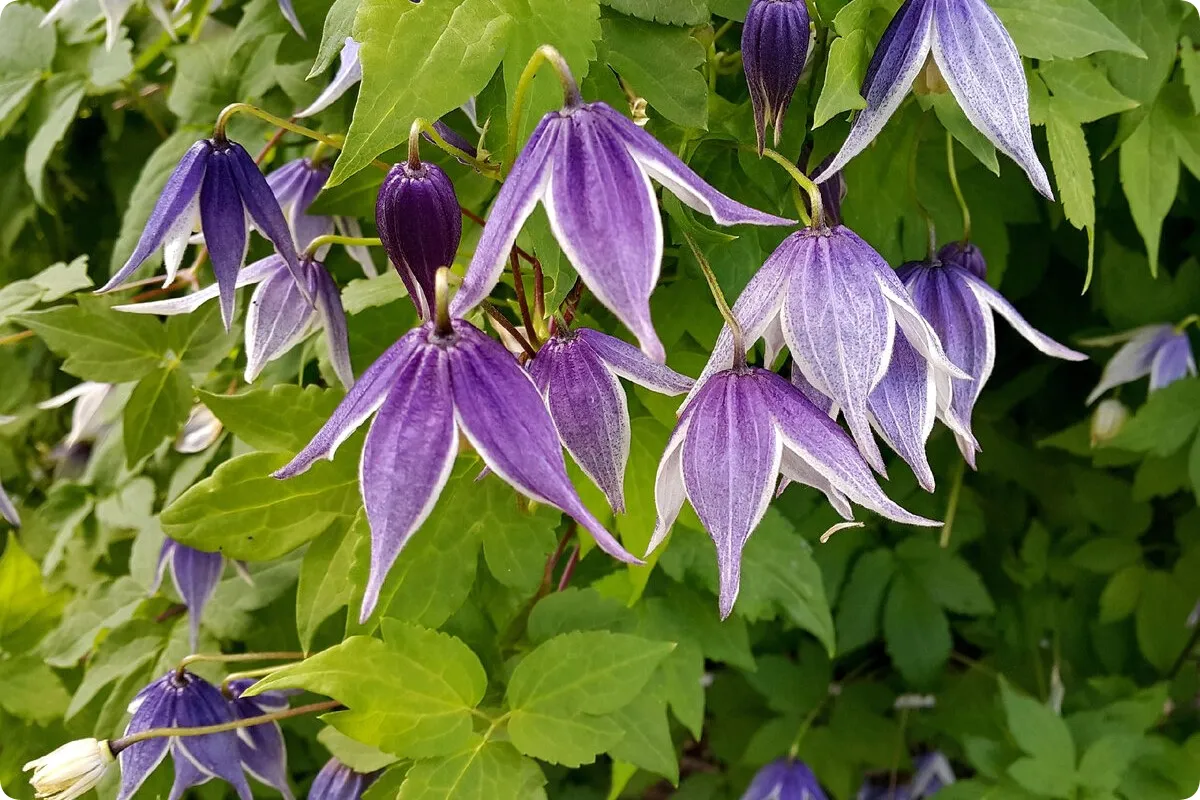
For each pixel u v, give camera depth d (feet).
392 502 0.94
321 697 1.44
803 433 1.01
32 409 1.86
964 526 1.79
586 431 1.05
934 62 1.10
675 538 1.37
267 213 1.13
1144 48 1.30
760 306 1.04
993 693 1.87
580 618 1.24
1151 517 1.77
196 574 1.36
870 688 1.90
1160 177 1.37
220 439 1.44
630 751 1.23
